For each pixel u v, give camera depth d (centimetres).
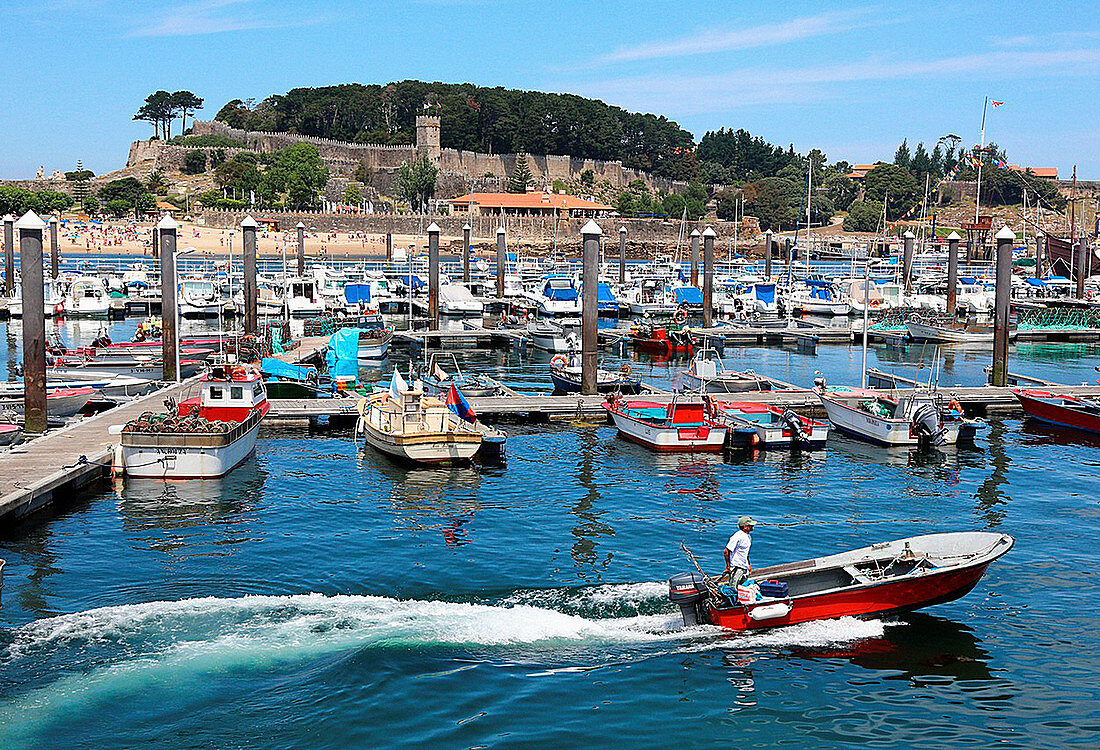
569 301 10125
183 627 2492
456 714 2108
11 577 2852
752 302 10769
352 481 3969
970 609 2677
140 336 7138
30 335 4356
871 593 2547
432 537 3259
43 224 4369
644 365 7612
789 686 2253
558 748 1995
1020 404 5541
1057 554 3134
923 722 2111
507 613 2602
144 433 3872
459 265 15925
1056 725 2103
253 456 4366
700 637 2477
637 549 3159
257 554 3070
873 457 4491
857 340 9112
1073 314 9625
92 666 2277
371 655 2339
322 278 11100
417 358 7819
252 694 2170
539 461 4359
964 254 17838
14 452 3947
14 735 2000
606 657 2372
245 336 7056
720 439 4575
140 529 3306
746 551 2553
